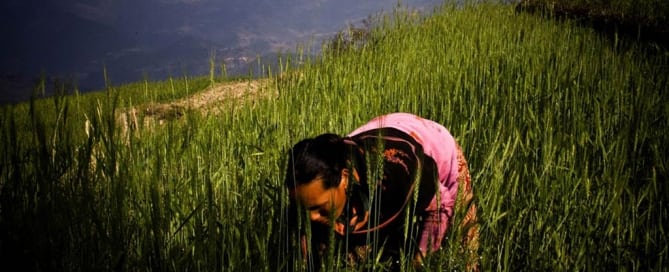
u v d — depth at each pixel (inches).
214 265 59.7
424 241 80.4
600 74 184.2
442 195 80.2
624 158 94.3
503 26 313.0
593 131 135.2
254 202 82.6
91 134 56.0
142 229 62.7
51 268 54.6
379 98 136.6
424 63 208.5
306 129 110.0
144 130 78.5
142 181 67.4
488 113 137.8
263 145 101.3
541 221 80.8
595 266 78.0
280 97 124.3
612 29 363.3
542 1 444.5
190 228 69.7
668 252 79.4
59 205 55.0
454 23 324.5
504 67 211.5
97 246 55.9
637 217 84.5
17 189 53.2
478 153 107.9
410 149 76.6
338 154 66.3
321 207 65.7
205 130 96.6
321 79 147.1
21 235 53.1
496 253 81.4
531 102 155.9
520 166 99.6
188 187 75.5
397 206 75.0
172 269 60.5
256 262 70.8
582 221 85.9
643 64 220.1
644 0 426.9
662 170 101.6
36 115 52.2
